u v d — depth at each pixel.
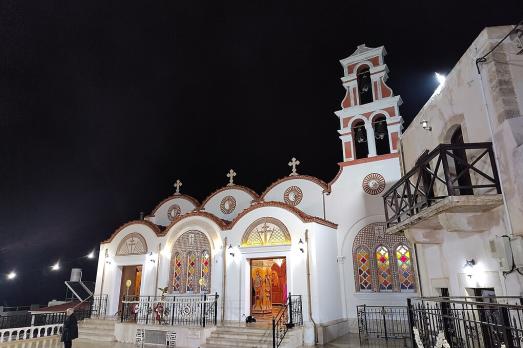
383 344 13.74
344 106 20.14
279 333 13.39
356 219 18.23
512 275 7.11
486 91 7.91
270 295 19.58
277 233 16.50
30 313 19.44
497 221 7.63
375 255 17.39
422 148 11.30
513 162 6.72
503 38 7.81
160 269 18.56
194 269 17.92
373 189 18.30
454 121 9.31
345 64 20.73
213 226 17.97
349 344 13.90
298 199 19.97
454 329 8.16
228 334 13.98
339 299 17.08
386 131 19.95
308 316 14.72
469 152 8.66
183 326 14.55
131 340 15.38
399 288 16.50
